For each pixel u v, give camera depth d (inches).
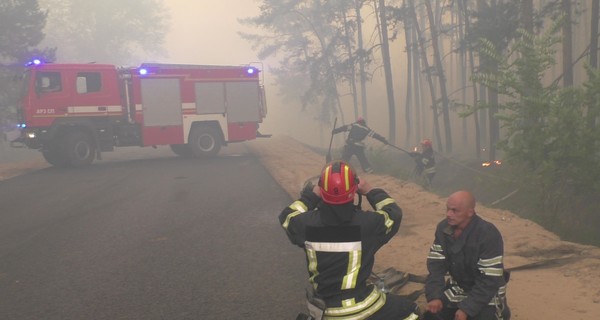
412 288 192.4
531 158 367.6
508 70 374.6
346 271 105.3
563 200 400.8
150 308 189.5
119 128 658.8
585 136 347.9
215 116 711.1
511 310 168.7
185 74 691.4
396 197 389.1
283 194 414.9
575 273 197.5
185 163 646.5
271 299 194.2
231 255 252.8
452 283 136.4
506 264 217.3
